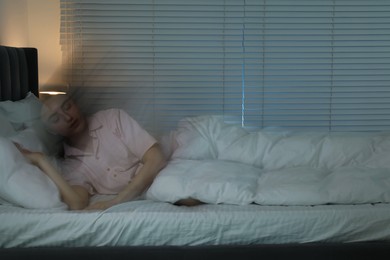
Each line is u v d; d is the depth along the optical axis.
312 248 1.14
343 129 2.07
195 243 1.19
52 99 1.53
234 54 2.12
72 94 1.67
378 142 1.58
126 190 1.37
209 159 1.55
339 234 1.16
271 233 1.17
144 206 1.25
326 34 2.16
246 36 2.12
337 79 2.15
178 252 1.16
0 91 1.89
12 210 1.24
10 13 2.30
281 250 1.14
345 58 2.17
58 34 2.41
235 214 1.18
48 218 1.20
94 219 1.19
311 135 1.66
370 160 1.51
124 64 2.03
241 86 2.06
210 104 2.04
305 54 2.10
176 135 1.60
